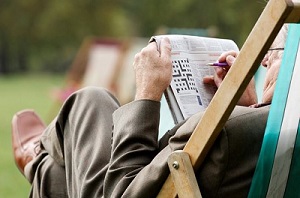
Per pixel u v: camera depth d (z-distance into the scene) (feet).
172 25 187.42
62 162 20.29
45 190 20.33
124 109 17.84
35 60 273.95
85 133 19.38
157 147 17.62
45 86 186.19
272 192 16.11
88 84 91.71
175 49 18.54
